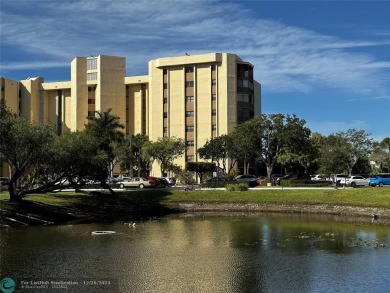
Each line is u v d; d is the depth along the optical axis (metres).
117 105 114.56
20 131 41.47
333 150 73.50
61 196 52.19
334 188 59.16
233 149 82.62
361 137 77.31
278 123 76.12
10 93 116.50
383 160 91.44
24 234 33.47
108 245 28.69
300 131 74.81
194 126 106.38
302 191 56.25
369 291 18.17
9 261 23.70
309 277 20.47
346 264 23.00
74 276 20.69
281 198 53.88
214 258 24.62
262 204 53.62
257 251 26.67
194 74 107.25
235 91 105.31
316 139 101.12
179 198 56.62
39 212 43.00
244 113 106.06
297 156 75.94
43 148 42.62
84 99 115.75
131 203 54.38
